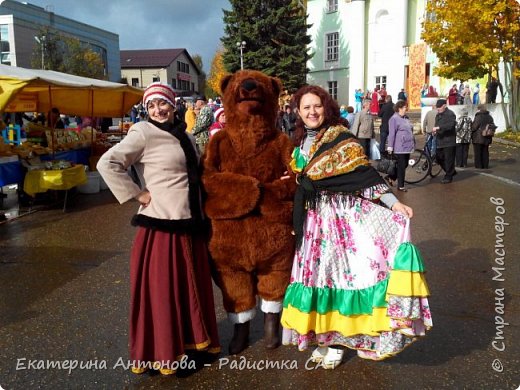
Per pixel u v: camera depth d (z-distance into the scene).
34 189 7.51
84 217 7.25
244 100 2.89
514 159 12.89
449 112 9.55
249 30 28.78
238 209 2.86
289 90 28.91
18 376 3.00
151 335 2.85
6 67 7.72
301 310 2.79
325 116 2.83
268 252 2.95
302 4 32.19
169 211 2.80
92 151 10.07
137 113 21.73
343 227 2.83
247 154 2.93
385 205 2.92
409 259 2.64
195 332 2.88
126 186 2.71
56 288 4.41
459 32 14.97
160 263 2.78
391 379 2.91
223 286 3.08
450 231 6.11
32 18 36.66
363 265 2.80
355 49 29.12
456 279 4.47
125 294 4.25
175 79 66.94
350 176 2.74
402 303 2.61
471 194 8.50
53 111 10.49
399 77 28.14
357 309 2.80
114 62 48.50
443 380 2.89
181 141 2.91
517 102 17.08
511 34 14.33
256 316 3.80
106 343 3.39
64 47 33.78
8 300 4.16
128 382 2.92
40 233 6.33
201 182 2.94
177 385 2.88
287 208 2.95
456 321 3.65
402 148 8.86
